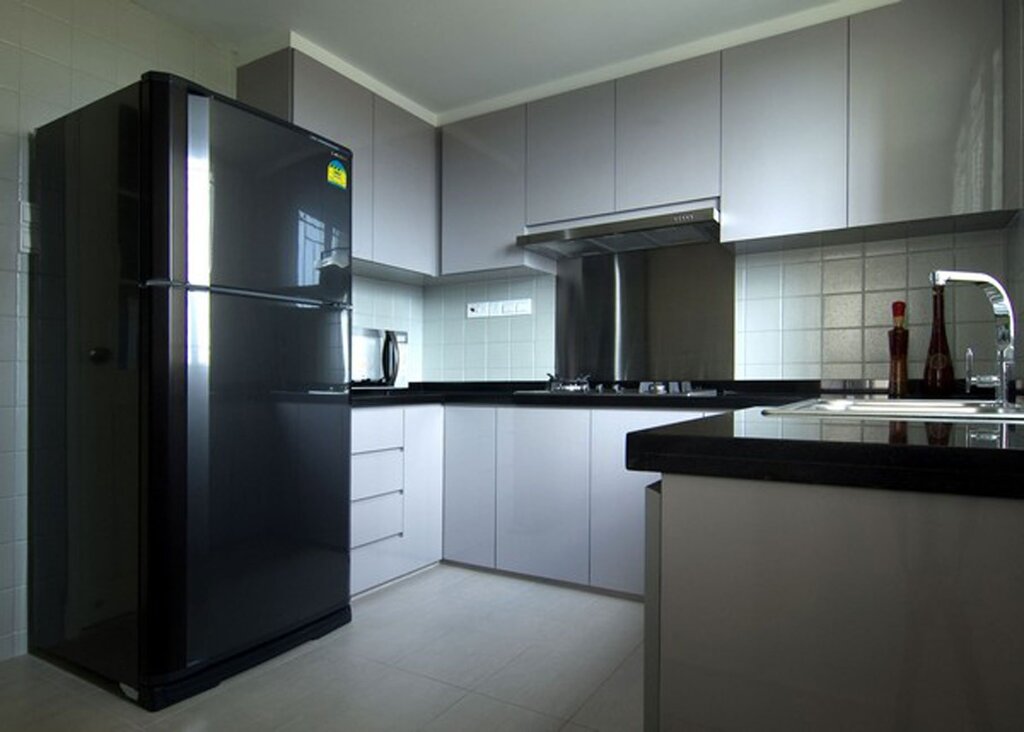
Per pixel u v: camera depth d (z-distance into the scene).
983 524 0.61
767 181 2.41
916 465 0.63
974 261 2.34
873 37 2.24
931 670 0.64
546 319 3.28
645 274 3.02
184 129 1.74
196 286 1.76
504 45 2.69
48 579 2.01
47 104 2.17
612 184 2.75
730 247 2.71
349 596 2.29
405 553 2.70
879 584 0.66
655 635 0.88
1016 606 0.60
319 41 2.66
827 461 0.67
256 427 1.92
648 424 2.44
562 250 3.07
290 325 2.04
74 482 1.91
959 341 2.35
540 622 2.27
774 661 0.71
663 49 2.72
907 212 2.18
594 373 3.14
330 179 2.21
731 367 2.80
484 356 3.47
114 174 1.80
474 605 2.43
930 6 2.16
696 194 2.55
